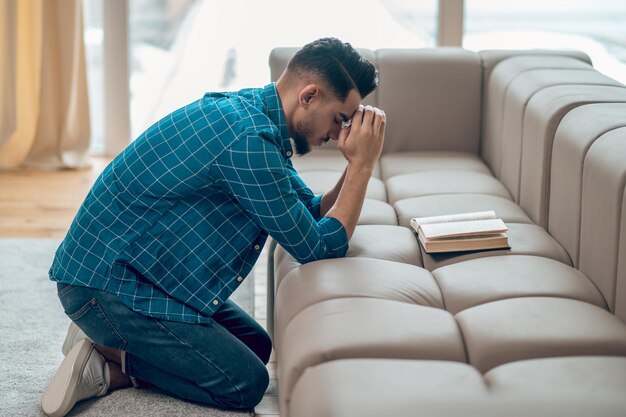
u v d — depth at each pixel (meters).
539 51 3.60
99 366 2.39
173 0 4.69
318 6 4.66
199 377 2.31
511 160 3.10
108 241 2.28
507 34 4.63
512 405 1.58
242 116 2.18
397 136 3.56
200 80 4.80
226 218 2.29
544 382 1.66
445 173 3.22
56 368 2.63
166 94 4.81
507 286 2.14
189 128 2.21
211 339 2.30
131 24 4.71
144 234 2.27
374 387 1.63
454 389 1.63
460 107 3.56
